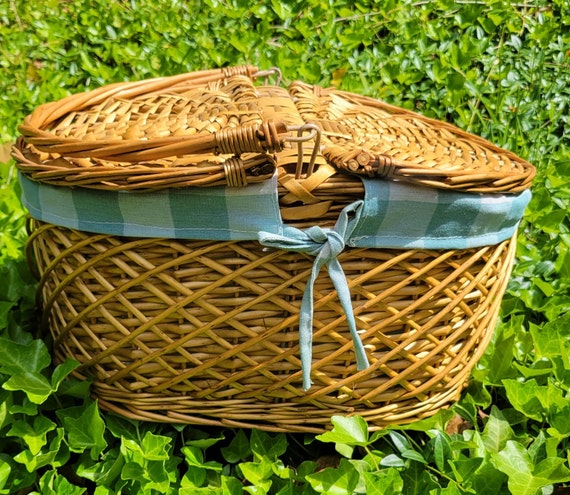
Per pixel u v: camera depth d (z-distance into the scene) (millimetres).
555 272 1365
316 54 1804
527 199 942
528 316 1314
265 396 930
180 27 1867
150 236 829
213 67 1802
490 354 1171
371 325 891
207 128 901
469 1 1887
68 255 907
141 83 1155
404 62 1771
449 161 916
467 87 1714
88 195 829
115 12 1894
